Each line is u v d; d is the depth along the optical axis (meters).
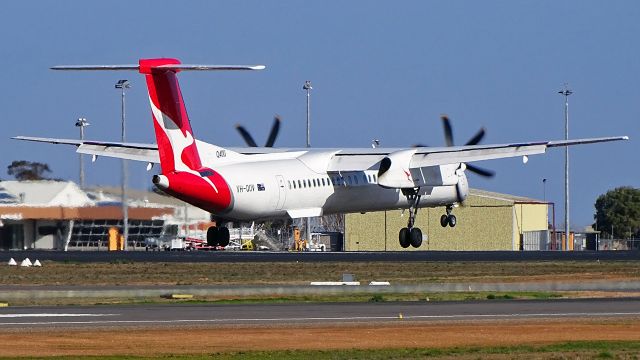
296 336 84.38
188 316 96.38
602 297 117.81
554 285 129.50
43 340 81.56
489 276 148.12
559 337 84.81
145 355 75.62
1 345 79.12
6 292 116.00
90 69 152.62
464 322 92.81
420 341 82.56
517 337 84.81
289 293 120.88
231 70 154.62
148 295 118.38
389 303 109.75
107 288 125.38
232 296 118.94
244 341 81.94
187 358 74.62
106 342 80.88
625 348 79.94
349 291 122.38
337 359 74.81
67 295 116.94
